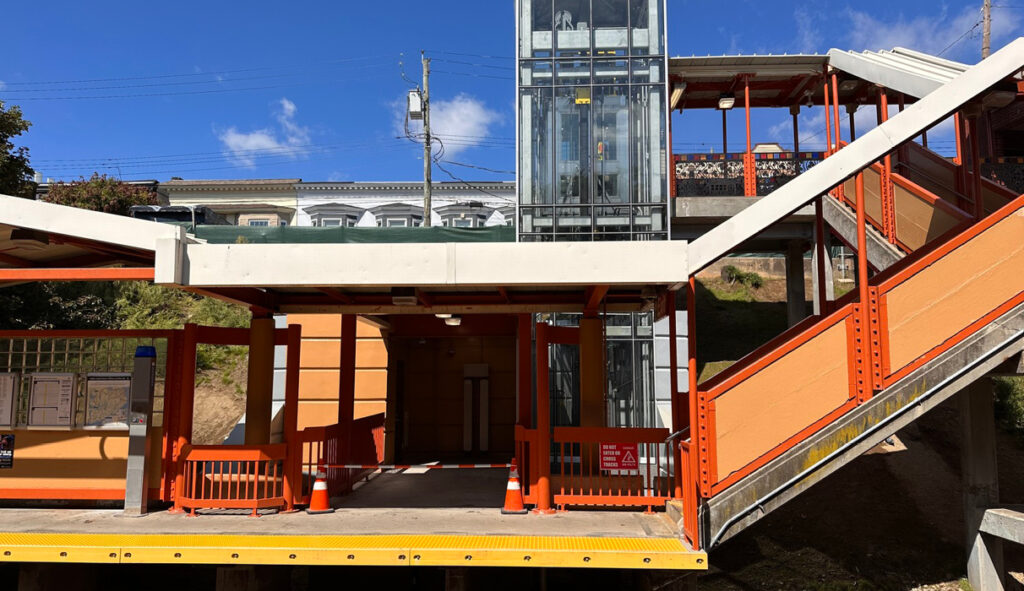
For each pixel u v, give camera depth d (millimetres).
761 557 9195
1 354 8344
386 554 6109
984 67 6312
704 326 18719
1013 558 9336
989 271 6668
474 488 9758
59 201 25031
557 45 13383
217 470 9273
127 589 8195
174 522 7277
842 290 19453
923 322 6551
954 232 8195
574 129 13164
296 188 35000
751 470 6344
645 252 6484
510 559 6086
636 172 13008
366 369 12859
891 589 8461
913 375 6457
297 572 9023
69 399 8062
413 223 34594
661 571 7031
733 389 6430
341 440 9234
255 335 8656
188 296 19469
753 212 6387
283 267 6660
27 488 7934
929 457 11484
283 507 7953
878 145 6305
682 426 7984
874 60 12297
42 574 6812
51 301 17156
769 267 22984
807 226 14555
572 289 8719
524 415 8695
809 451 6340
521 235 12953
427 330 13383
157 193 31969
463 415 15094
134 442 7703
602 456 7887
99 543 6320
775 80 14938
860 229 6590
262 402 8562
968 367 6480
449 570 6441
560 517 7508
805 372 6469
